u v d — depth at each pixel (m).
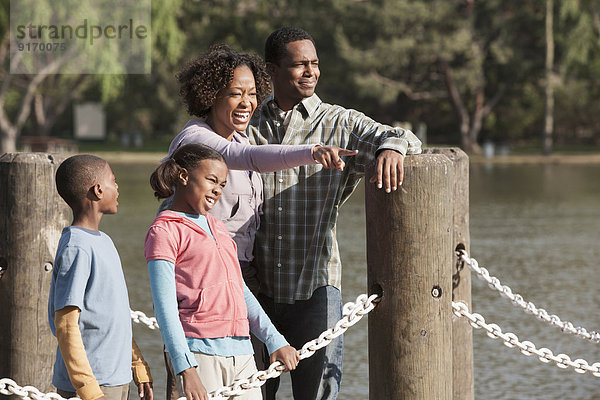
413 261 5.36
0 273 6.41
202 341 5.18
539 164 58.25
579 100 72.69
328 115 6.29
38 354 6.45
